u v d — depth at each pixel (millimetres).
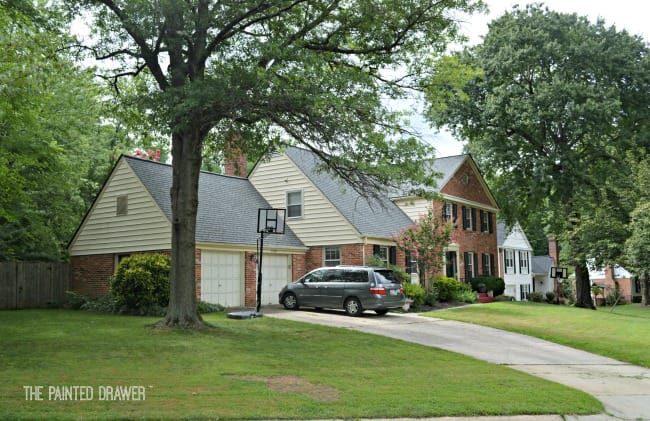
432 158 16297
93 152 33281
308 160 30797
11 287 24531
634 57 33406
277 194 30062
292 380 9875
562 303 46406
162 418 7145
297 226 29156
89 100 23891
